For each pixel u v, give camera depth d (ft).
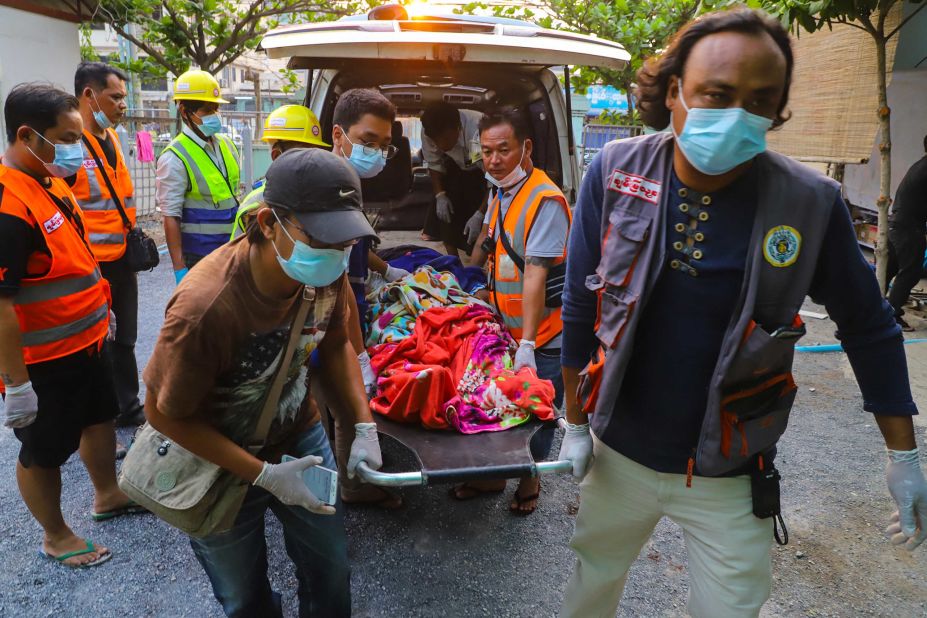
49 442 8.61
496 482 10.98
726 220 5.03
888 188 16.44
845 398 15.25
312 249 4.84
